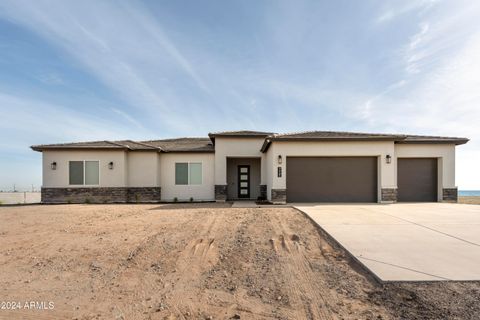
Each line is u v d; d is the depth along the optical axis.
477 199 20.17
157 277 5.08
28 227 8.88
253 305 4.00
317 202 15.16
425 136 16.95
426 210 11.61
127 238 7.46
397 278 4.54
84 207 14.01
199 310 3.88
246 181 19.78
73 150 17.45
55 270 5.40
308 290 4.44
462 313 3.56
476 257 5.53
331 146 14.98
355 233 7.44
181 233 7.94
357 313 3.69
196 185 18.80
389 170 14.80
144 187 18.06
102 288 4.63
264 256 6.08
